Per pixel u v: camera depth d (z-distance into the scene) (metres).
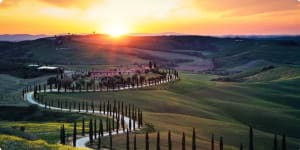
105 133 148.25
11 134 70.94
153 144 128.38
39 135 137.75
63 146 62.12
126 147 123.88
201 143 143.25
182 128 173.88
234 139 172.88
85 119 183.00
